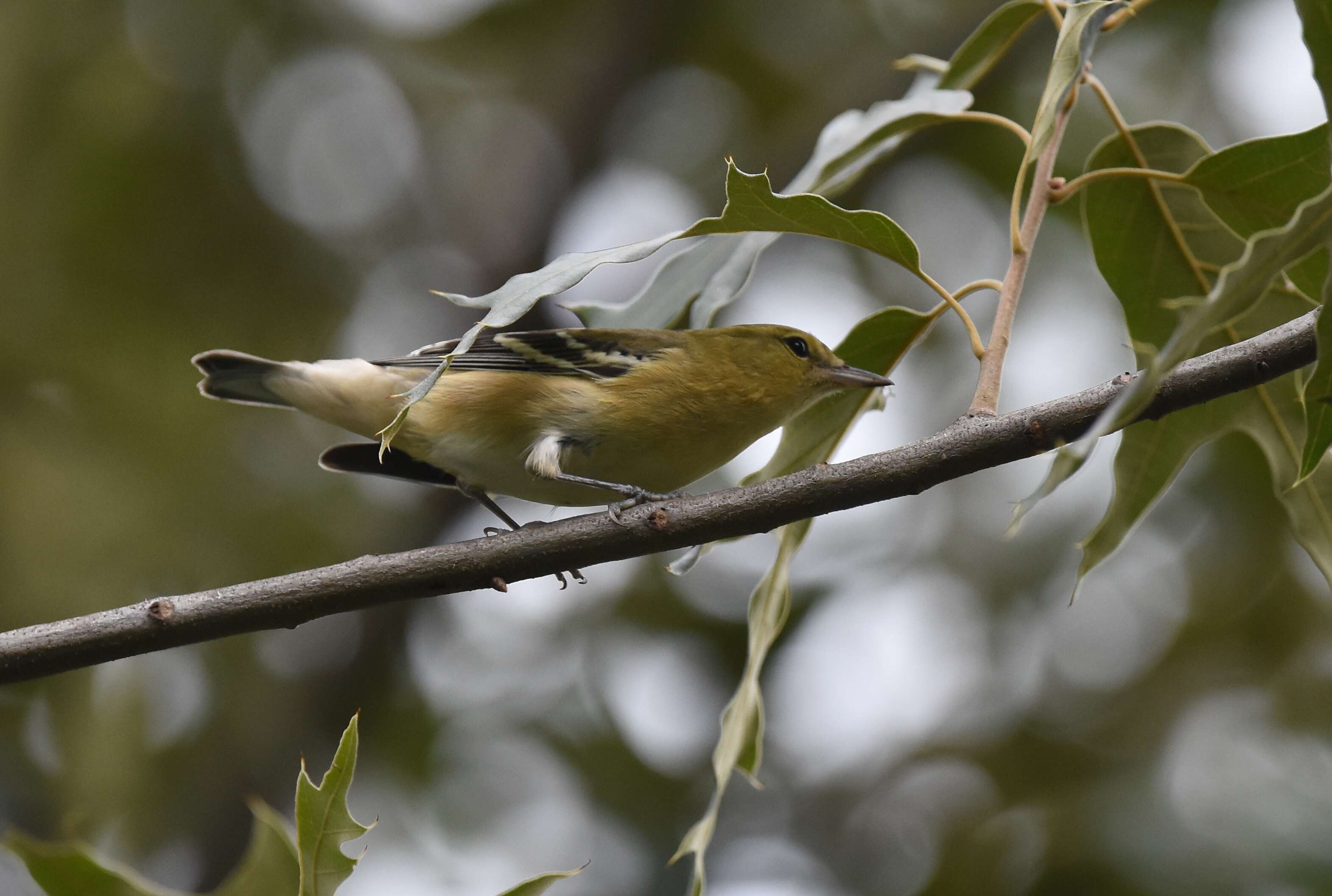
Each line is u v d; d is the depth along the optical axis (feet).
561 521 20.62
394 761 43.73
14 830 18.24
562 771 42.98
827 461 24.25
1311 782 33.78
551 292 17.02
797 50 53.16
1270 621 40.32
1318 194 20.33
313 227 52.70
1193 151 22.99
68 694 42.39
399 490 48.62
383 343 51.67
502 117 55.47
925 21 51.96
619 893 40.81
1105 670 42.09
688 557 22.47
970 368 46.83
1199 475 41.32
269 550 45.85
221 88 49.16
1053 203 21.45
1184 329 14.12
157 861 43.11
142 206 48.85
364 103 54.03
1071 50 20.29
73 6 45.85
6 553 42.78
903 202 49.85
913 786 41.68
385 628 46.24
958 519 45.75
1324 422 15.94
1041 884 33.73
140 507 44.86
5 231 45.85
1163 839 32.19
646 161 53.72
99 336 46.96
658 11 52.85
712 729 43.11
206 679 46.24
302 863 15.89
